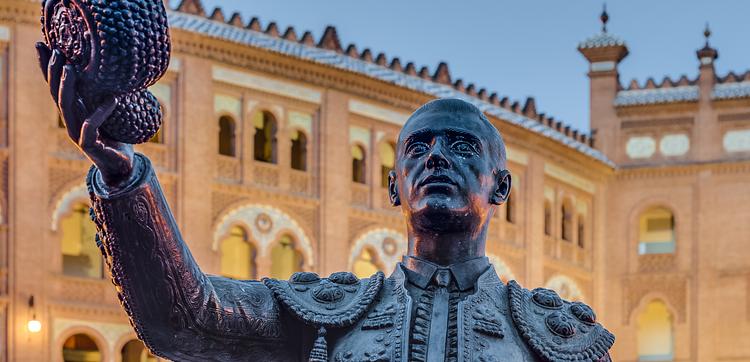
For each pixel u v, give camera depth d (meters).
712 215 50.19
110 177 3.04
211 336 3.29
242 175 40.25
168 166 39.00
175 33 39.12
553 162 48.44
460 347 3.29
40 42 2.96
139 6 2.89
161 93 39.12
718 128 50.41
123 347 37.19
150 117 3.02
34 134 36.53
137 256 3.11
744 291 49.47
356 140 42.88
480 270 3.42
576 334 3.44
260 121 41.12
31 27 36.78
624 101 51.12
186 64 39.44
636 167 50.78
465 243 3.40
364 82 42.84
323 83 42.09
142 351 37.41
